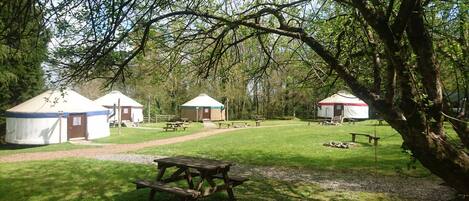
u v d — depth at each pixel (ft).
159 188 23.82
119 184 32.68
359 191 30.09
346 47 21.27
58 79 17.31
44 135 79.15
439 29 18.03
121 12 15.79
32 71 85.66
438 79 14.34
